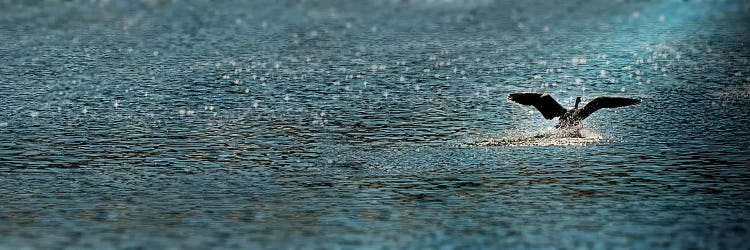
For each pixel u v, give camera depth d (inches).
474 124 3405.5
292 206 2541.8
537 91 4045.3
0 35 5757.9
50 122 3459.6
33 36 5713.6
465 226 2386.8
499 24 6294.3
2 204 2571.4
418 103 3754.9
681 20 6358.3
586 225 2386.8
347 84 4141.2
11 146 3137.3
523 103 3061.0
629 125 3348.9
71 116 3550.7
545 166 2874.0
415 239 2303.2
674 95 3880.4
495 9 7121.1
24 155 3034.0
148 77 4313.5
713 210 2482.8
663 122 3398.1
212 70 4480.8
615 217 2440.9
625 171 2819.9
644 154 2992.1
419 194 2632.9
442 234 2333.9
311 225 2399.1
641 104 3681.1
